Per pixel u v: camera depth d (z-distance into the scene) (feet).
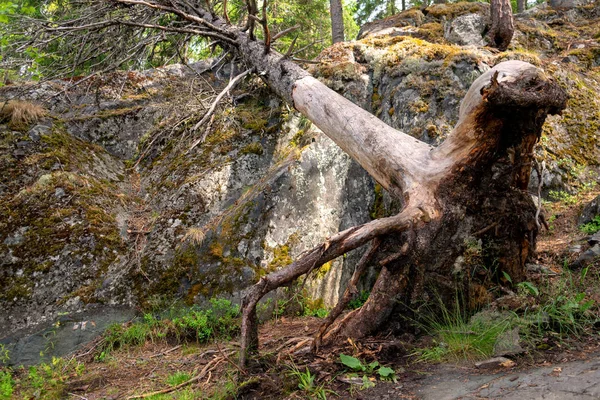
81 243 17.83
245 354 10.84
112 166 22.47
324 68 23.75
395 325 12.23
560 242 16.33
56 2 24.64
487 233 12.78
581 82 23.24
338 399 9.09
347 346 11.48
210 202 19.92
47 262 17.06
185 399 10.32
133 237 19.02
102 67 25.90
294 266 11.95
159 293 16.96
